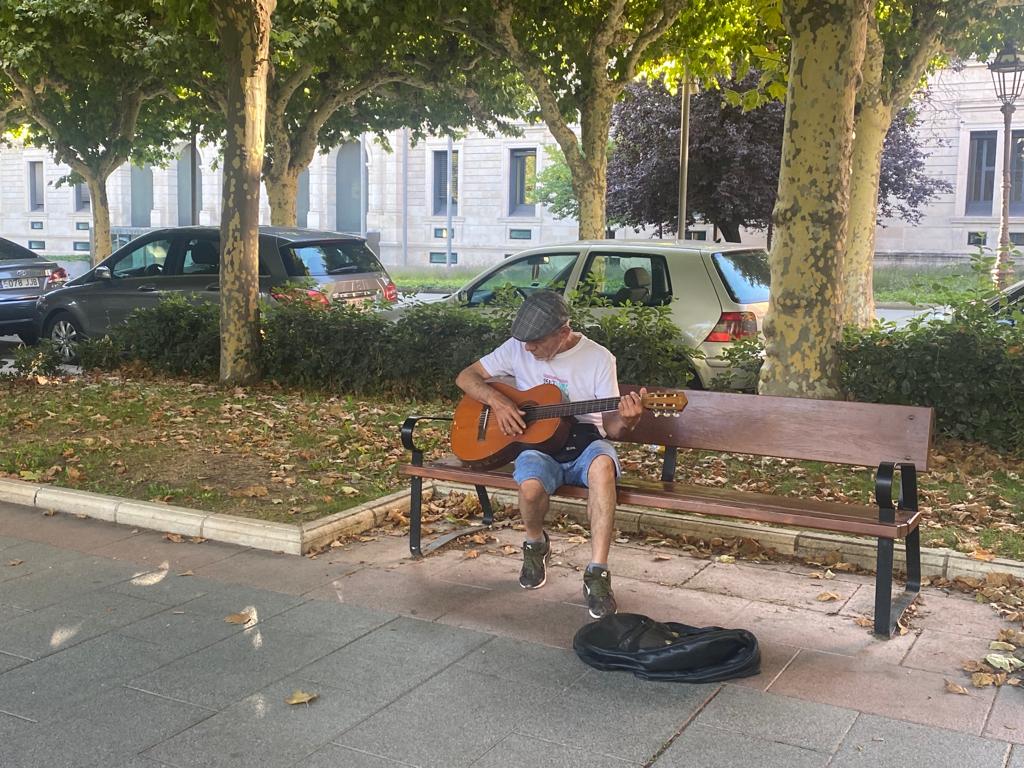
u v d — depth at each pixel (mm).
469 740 3588
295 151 19141
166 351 12281
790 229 8078
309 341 11180
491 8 14203
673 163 22625
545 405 5039
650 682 4039
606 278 10297
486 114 20562
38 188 52062
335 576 5324
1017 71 19469
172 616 4770
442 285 34469
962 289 9688
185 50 16516
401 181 44188
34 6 16375
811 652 4328
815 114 7855
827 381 8188
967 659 4238
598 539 4676
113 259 14391
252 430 8906
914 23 12648
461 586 5168
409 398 10672
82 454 7965
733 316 9547
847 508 4711
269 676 4117
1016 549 5520
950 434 8078
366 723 3717
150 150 24969
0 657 4301
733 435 5309
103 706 3855
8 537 6023
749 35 14727
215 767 3422
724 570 5414
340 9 15406
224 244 11312
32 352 12570
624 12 15008
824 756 3455
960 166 33469
